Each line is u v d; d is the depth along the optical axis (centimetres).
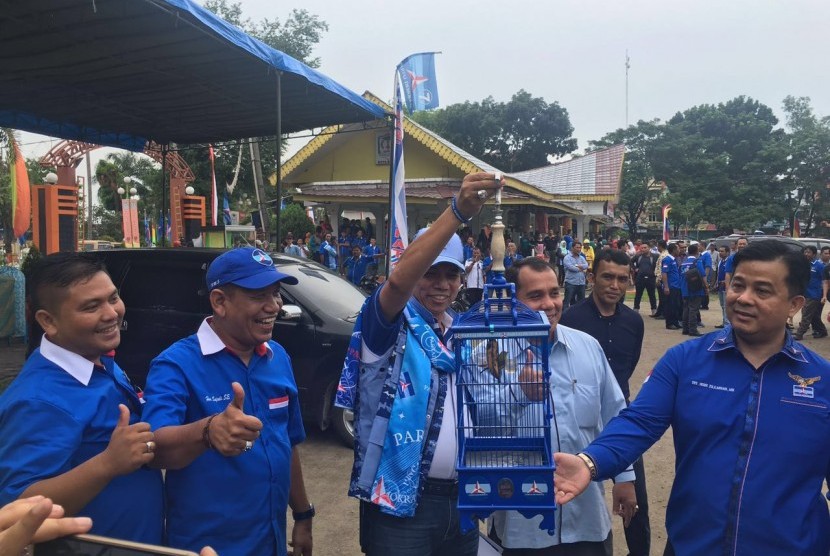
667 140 3572
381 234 1948
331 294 548
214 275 192
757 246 179
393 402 200
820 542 171
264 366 204
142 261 592
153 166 3291
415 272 186
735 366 185
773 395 177
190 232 1547
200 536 179
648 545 307
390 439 198
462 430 167
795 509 170
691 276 1115
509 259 1488
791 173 3494
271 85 863
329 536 377
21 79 841
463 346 183
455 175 1752
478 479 154
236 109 1001
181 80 843
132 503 170
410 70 879
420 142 1739
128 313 582
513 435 179
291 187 1952
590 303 337
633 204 3741
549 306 241
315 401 514
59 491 138
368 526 209
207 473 181
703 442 183
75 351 167
